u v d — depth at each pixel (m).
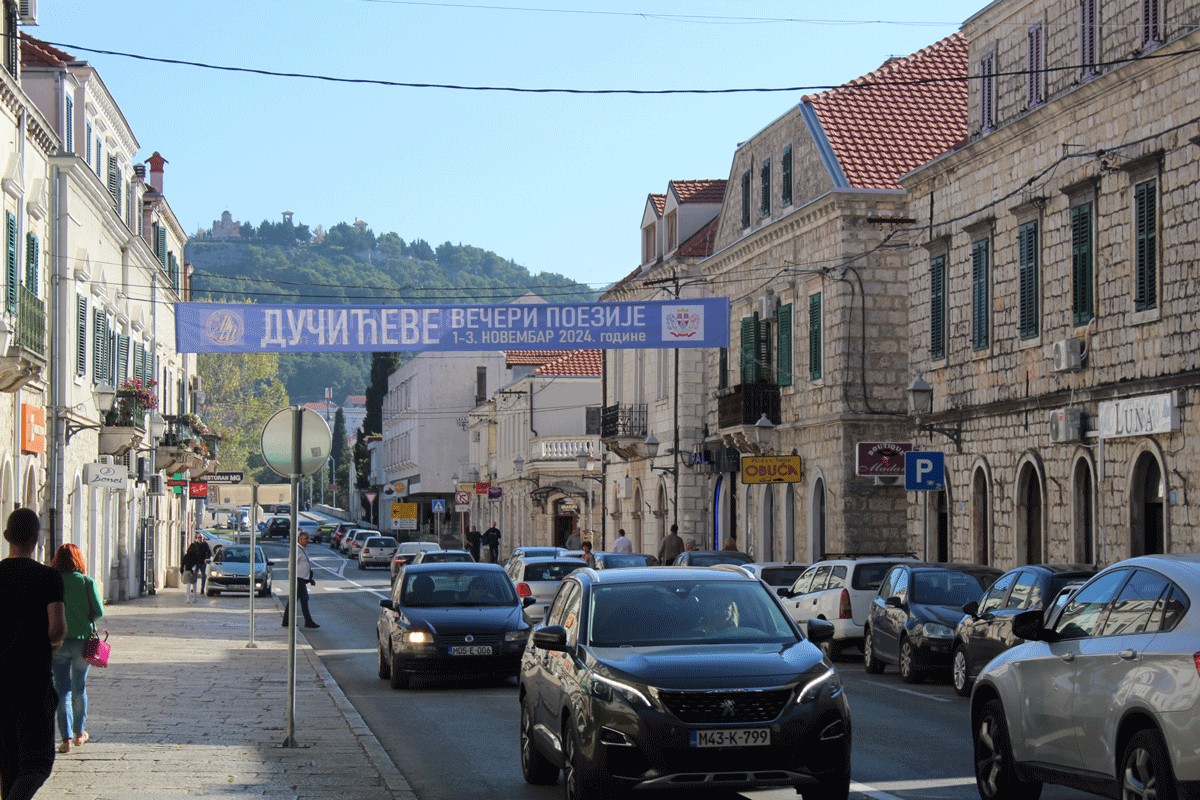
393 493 144.88
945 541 40.06
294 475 17.94
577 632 14.31
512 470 97.81
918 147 45.31
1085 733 11.59
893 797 14.13
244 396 124.88
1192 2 27.75
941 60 48.62
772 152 49.88
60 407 41.16
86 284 45.22
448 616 26.16
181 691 24.53
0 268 34.19
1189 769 10.05
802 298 47.25
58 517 41.16
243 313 34.38
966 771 15.77
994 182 36.25
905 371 43.94
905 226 43.75
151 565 62.47
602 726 12.75
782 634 14.24
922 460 35.34
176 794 14.27
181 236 73.19
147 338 60.94
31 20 38.31
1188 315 27.52
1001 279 35.72
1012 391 35.09
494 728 20.53
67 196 42.00
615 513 71.25
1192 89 27.55
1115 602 11.84
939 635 25.08
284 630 41.62
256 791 14.47
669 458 61.00
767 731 12.59
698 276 60.16
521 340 35.16
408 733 20.03
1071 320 32.09
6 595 11.72
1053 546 32.88
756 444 50.34
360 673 29.55
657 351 63.16
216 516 153.25
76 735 17.73
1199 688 10.04
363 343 34.72
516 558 38.91
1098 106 31.09
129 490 55.94
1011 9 35.59
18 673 11.59
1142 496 29.48
